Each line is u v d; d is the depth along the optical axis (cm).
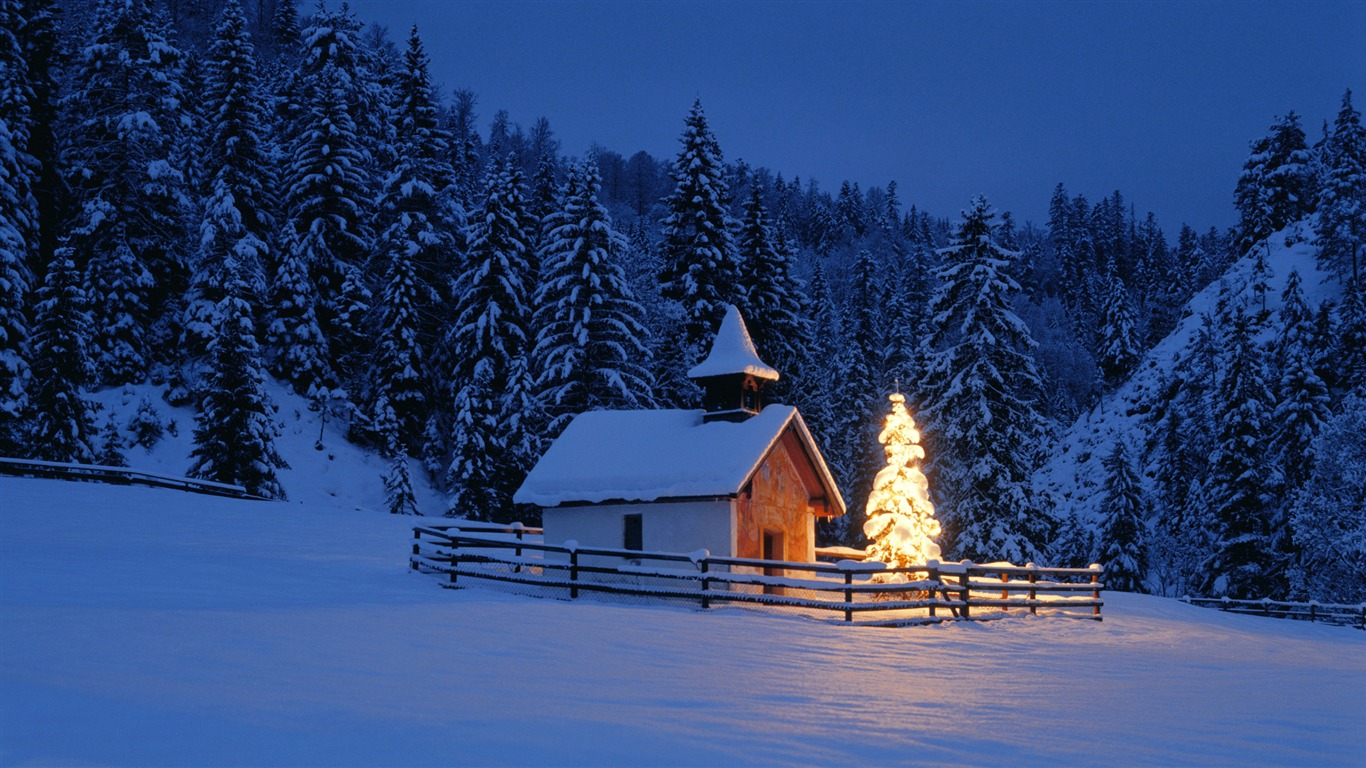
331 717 814
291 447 5434
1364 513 4328
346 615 1552
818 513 3003
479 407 4950
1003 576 2512
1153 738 952
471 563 2569
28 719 751
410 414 5769
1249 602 4062
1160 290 13988
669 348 5781
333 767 663
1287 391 5675
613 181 19825
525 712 893
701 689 1121
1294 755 891
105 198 5553
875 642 1773
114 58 6000
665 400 5659
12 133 4981
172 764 651
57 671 945
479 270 5416
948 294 4688
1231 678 1576
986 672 1495
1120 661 1773
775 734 862
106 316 5375
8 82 5078
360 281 6006
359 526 3691
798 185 18638
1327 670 1797
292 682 969
